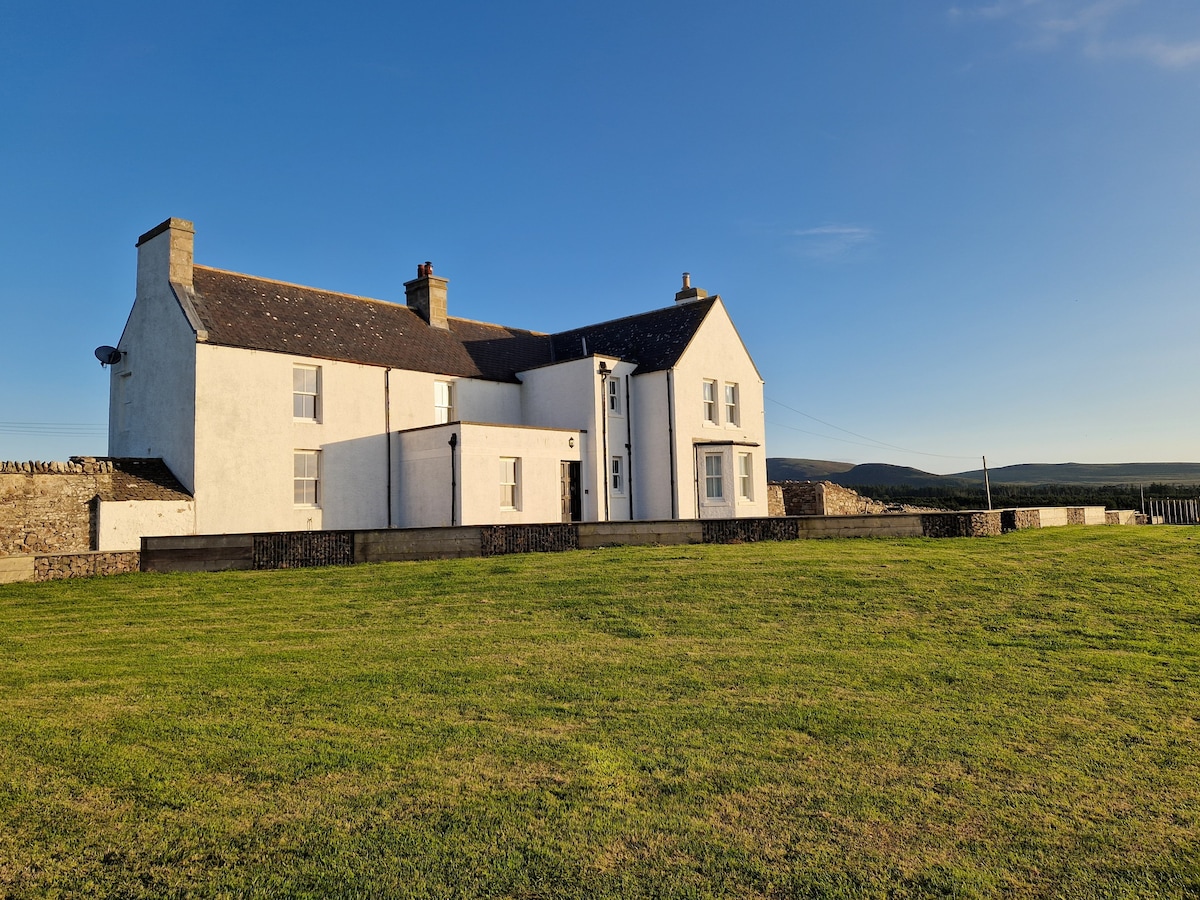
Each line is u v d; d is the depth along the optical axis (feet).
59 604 40.29
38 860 14.44
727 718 22.58
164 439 68.54
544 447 79.66
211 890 13.57
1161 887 14.14
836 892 13.80
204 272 74.23
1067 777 18.76
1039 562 47.93
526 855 14.84
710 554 51.83
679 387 87.30
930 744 20.74
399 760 19.25
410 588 43.27
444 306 92.94
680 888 13.83
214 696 24.47
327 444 73.51
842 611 36.60
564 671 27.35
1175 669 27.94
